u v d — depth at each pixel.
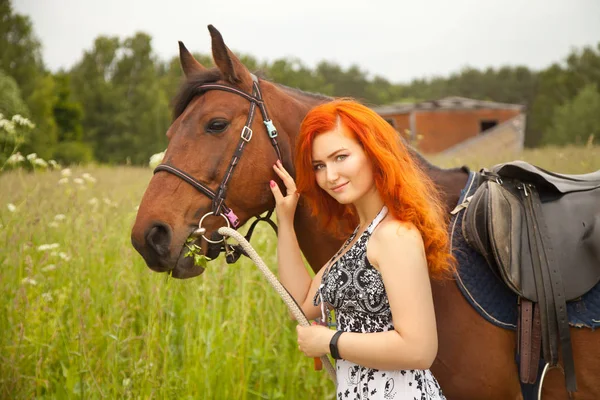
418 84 94.69
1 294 3.38
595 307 1.88
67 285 3.54
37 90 32.94
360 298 1.65
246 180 2.14
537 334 1.90
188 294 3.55
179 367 3.38
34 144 23.59
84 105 45.97
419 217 1.66
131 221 4.04
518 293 1.87
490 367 1.94
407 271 1.57
